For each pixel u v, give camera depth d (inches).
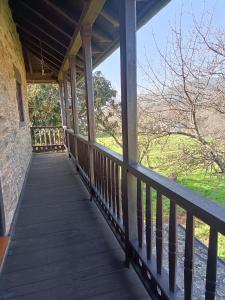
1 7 142.9
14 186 135.0
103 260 91.5
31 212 138.3
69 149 299.7
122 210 96.7
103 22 143.2
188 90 186.1
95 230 115.3
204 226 134.8
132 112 80.6
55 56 281.0
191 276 52.6
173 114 204.4
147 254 75.0
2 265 86.9
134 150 82.3
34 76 364.5
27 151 241.3
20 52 255.9
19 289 77.8
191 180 184.7
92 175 152.6
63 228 118.1
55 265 89.4
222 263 94.6
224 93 167.9
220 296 79.2
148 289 72.6
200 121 183.8
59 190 176.2
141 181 77.2
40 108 567.2
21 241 106.9
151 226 72.8
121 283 79.4
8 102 137.1
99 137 374.3
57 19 169.6
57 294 75.5
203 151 179.3
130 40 76.9
